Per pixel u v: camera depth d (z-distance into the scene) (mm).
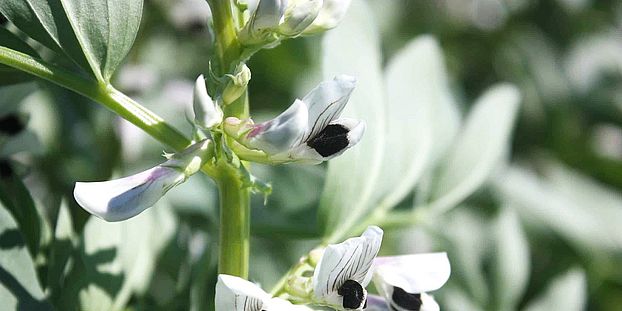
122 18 351
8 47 365
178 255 423
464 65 776
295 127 325
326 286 339
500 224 512
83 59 350
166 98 571
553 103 750
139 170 540
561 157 739
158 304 412
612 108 768
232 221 353
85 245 396
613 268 652
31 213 398
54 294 387
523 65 762
